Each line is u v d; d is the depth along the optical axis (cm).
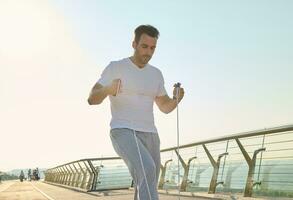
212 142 1047
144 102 356
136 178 333
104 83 345
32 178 9262
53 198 1494
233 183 965
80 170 2525
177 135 352
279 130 768
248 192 872
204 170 1139
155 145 361
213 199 981
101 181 1970
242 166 936
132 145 334
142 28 347
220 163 1037
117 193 1611
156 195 326
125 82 350
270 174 816
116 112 352
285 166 780
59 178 4625
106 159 1983
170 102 365
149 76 359
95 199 1295
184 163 1293
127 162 339
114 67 351
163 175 1487
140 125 351
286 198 766
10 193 2088
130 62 355
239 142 910
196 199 1007
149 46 346
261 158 844
